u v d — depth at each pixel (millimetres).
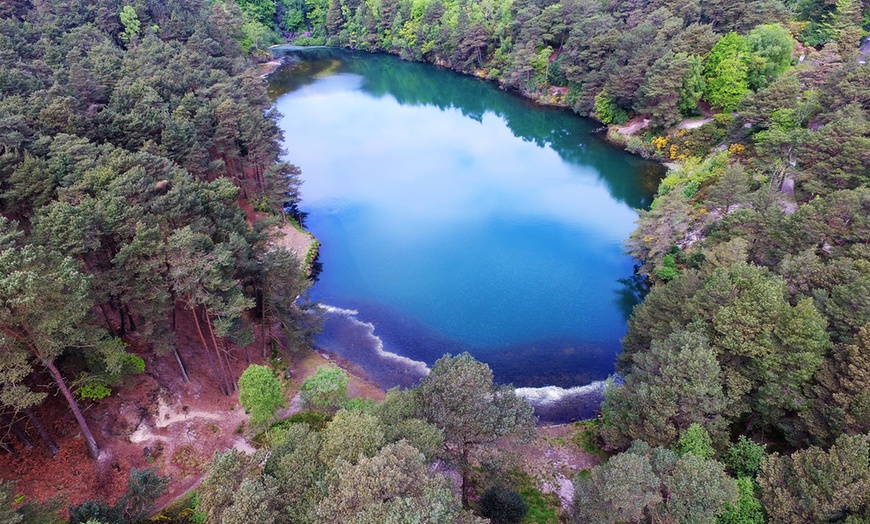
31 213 59062
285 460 31578
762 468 37406
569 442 55094
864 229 55188
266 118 108938
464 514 29703
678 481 35062
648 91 119375
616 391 50812
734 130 101000
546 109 154750
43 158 64938
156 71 105688
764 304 44156
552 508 46938
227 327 50000
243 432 53562
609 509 35375
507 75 169375
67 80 94125
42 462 43125
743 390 43688
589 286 84312
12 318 34750
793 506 34031
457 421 38875
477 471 44188
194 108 95562
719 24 132375
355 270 88562
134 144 81250
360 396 61219
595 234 98312
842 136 72562
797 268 51812
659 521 34875
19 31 113875
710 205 77750
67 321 37406
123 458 46781
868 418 37750
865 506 31406
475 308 79250
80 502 42125
